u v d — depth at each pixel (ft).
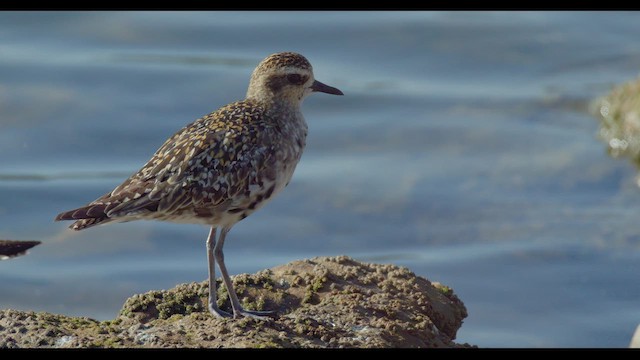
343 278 36.19
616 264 52.75
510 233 56.18
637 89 68.95
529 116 69.72
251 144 34.53
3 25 75.97
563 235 55.62
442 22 80.12
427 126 67.87
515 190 60.44
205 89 70.08
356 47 77.20
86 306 49.93
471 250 54.85
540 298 49.96
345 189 60.13
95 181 60.54
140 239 54.90
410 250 55.52
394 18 80.53
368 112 69.36
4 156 62.80
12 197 58.44
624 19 82.38
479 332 46.91
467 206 58.75
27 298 50.26
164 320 33.76
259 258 54.60
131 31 76.28
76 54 73.41
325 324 32.86
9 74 69.62
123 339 31.37
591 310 48.83
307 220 57.72
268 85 36.91
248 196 34.50
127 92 68.80
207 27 77.71
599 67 76.28
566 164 63.62
